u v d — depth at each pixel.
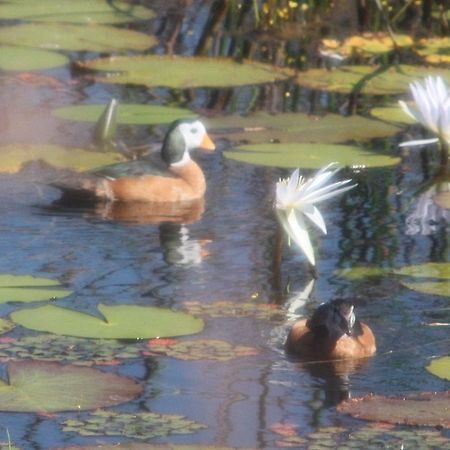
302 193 12.06
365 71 20.11
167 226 13.86
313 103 18.67
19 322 10.68
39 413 9.07
